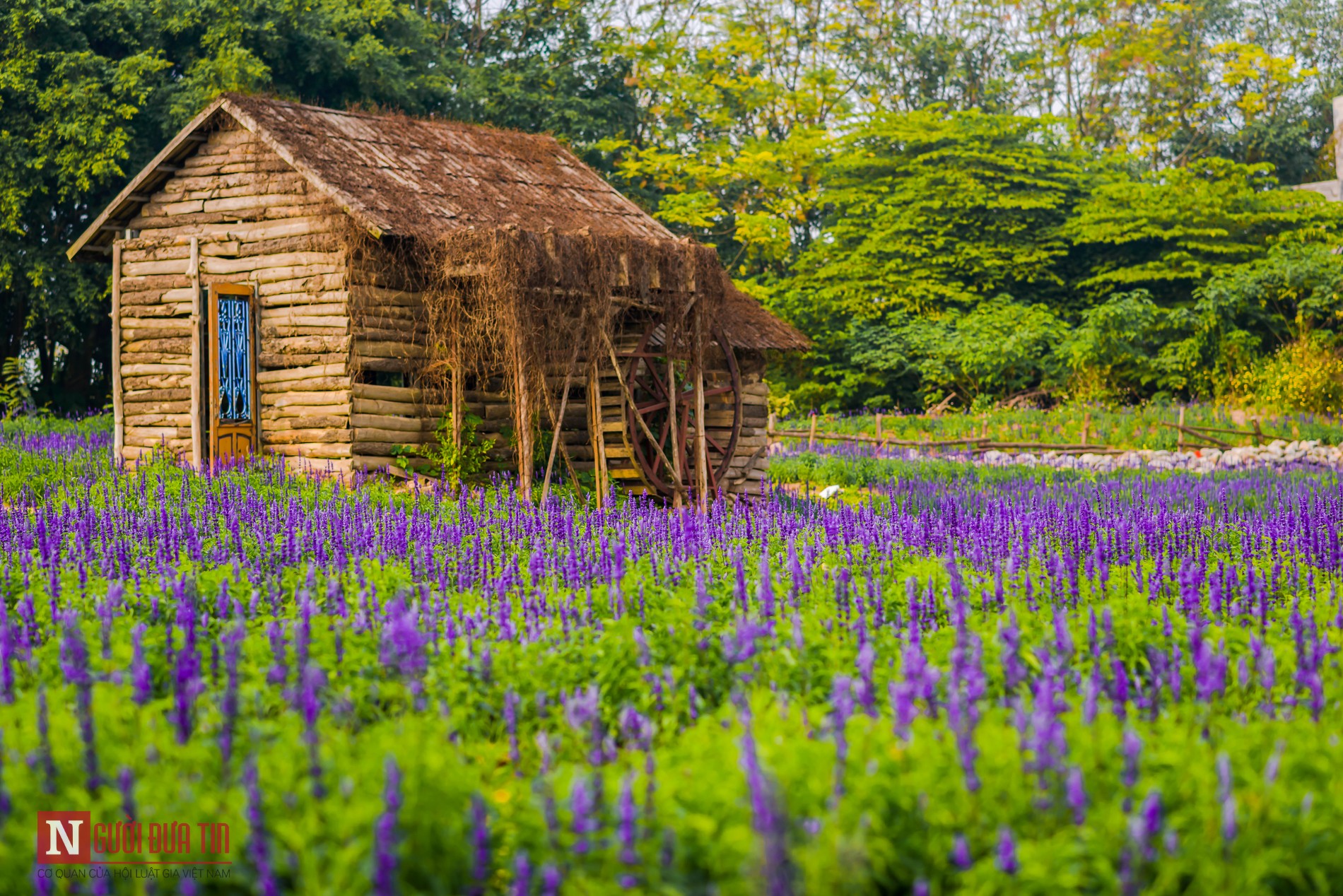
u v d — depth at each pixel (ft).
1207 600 31.07
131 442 68.03
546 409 66.23
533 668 22.72
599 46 173.58
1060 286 161.27
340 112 69.56
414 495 54.34
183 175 66.80
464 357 61.31
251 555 36.50
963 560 36.83
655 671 22.59
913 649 18.63
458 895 15.06
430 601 27.96
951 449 110.63
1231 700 21.31
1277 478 77.71
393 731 18.49
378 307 62.44
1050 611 27.96
